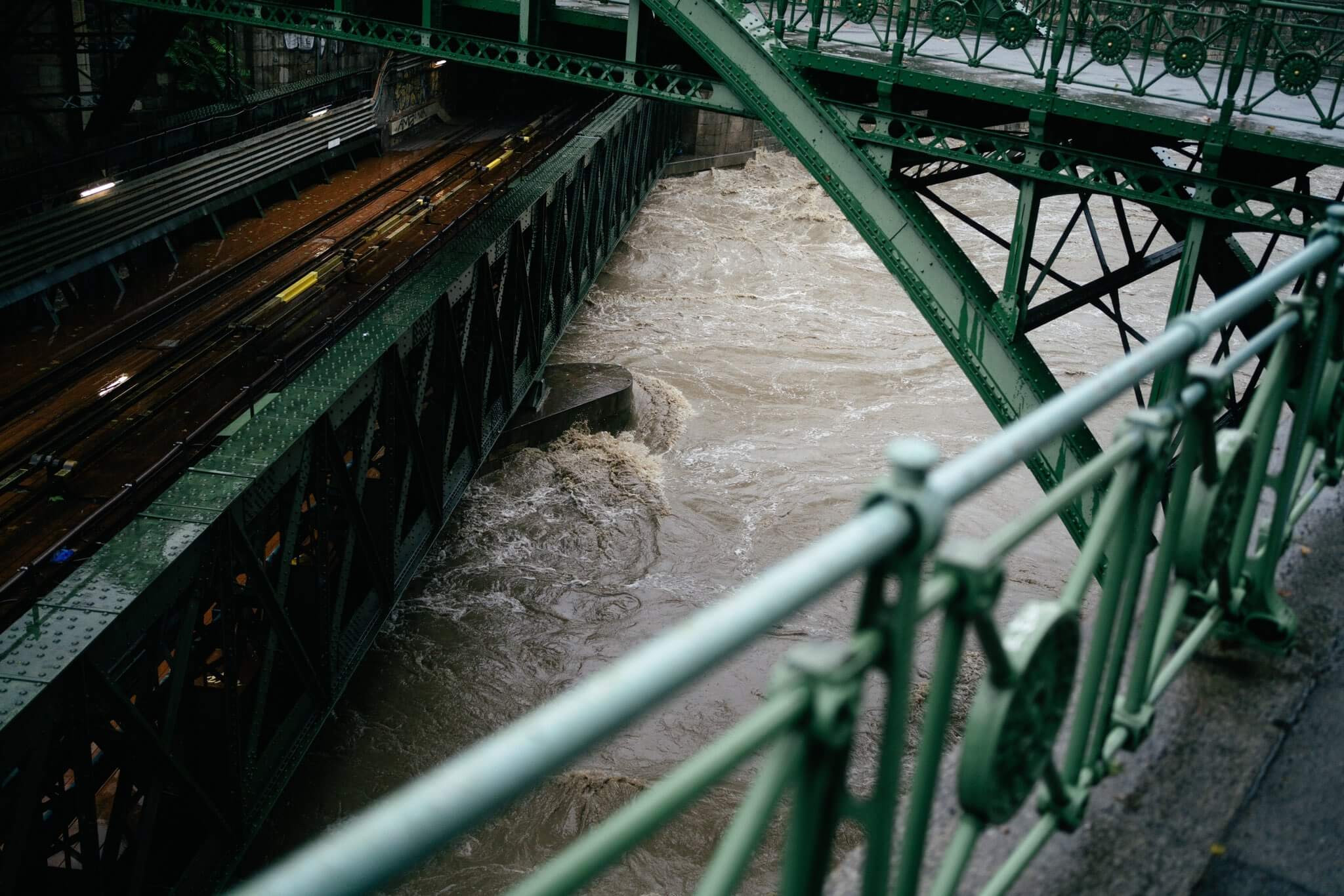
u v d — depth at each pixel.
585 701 0.89
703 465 27.42
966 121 12.41
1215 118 10.08
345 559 15.62
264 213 29.50
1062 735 2.50
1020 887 2.29
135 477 14.34
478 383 22.44
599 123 36.47
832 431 29.59
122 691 10.84
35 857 11.14
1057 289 42.31
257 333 19.86
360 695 18.58
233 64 29.12
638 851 14.92
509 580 22.09
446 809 0.77
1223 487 2.62
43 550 12.52
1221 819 2.47
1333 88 13.08
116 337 19.61
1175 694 2.87
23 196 21.89
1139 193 10.34
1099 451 11.30
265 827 15.73
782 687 1.18
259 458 12.67
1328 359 3.48
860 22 11.69
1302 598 3.26
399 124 39.38
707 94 13.59
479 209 24.72
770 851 14.88
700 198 51.69
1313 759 2.65
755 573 23.17
